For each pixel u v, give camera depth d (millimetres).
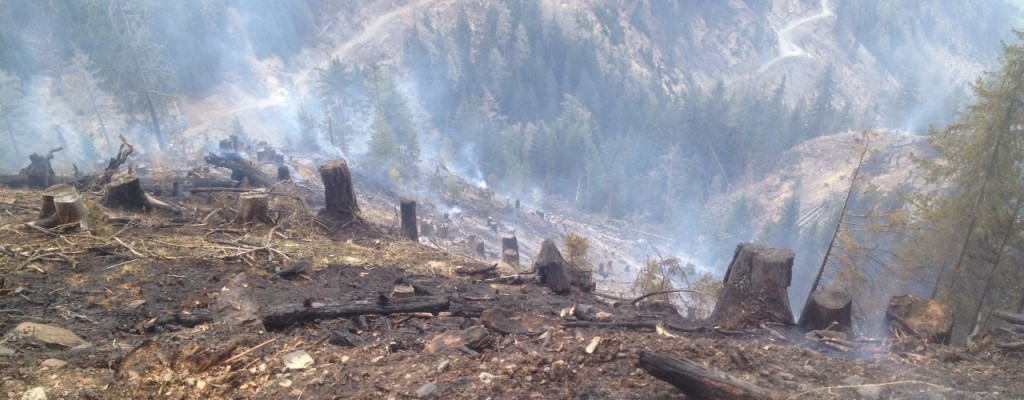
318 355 4379
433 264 8945
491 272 8945
